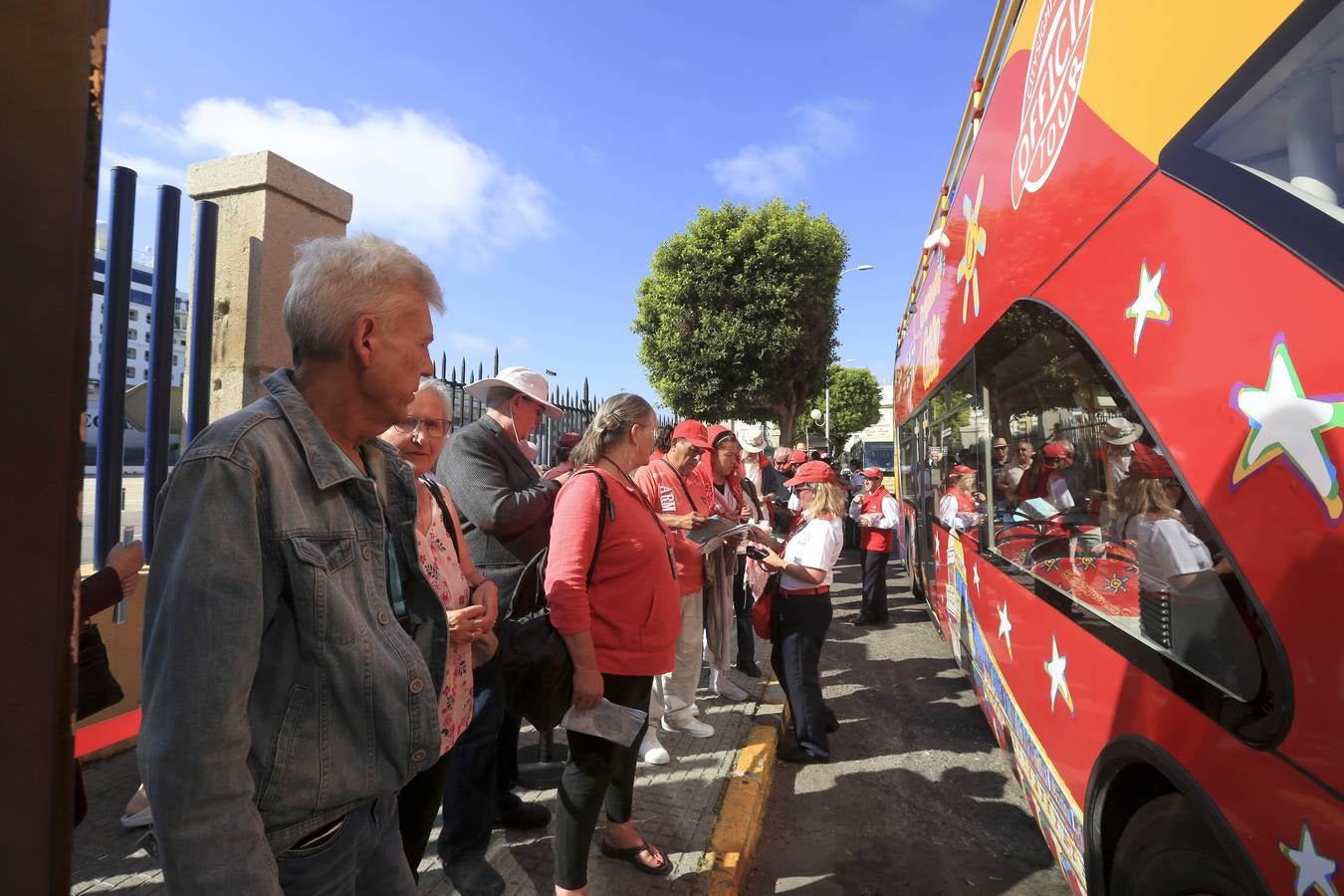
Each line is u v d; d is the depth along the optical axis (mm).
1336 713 1073
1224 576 1348
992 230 3223
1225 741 1371
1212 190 1358
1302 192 1149
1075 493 2182
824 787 3854
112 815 2816
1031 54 2531
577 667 2207
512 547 2877
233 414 1135
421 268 1332
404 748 1190
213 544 1005
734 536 4320
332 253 1243
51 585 583
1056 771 2430
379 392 1254
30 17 580
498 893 2488
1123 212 1733
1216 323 1354
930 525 6332
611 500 2414
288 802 1093
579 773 2271
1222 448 1344
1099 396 1924
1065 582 2322
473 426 2973
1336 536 1066
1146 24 1615
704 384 21297
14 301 565
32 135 577
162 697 979
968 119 3717
